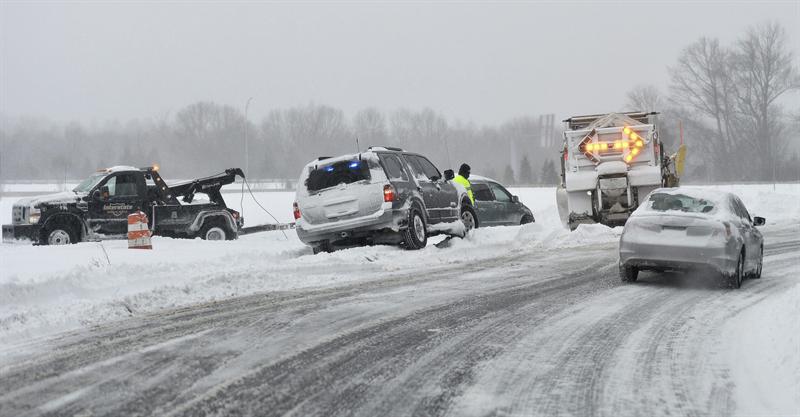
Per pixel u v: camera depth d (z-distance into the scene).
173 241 19.00
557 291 11.38
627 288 11.70
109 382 6.21
